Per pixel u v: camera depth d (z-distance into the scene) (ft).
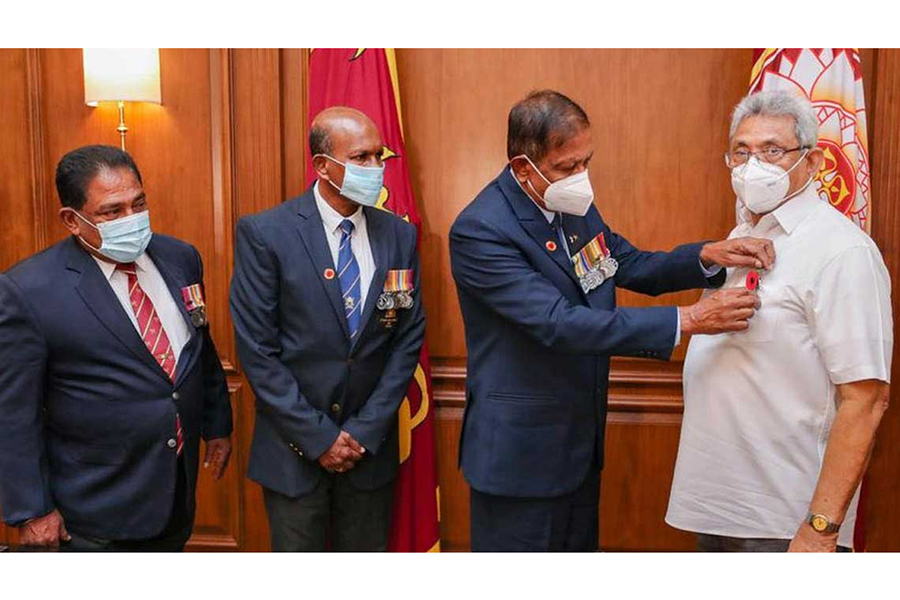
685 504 5.74
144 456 5.91
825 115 7.47
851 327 4.86
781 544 5.36
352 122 6.44
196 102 8.59
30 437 5.56
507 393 5.88
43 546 5.62
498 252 5.68
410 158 8.66
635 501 8.79
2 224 8.77
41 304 5.57
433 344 8.81
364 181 6.40
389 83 8.14
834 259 4.97
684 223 8.46
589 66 8.43
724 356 5.48
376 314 6.68
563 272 5.81
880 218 7.97
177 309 6.19
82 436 5.80
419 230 8.24
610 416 8.76
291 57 8.52
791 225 5.24
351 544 7.08
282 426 6.50
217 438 6.83
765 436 5.31
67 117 8.70
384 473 6.97
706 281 6.08
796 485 5.26
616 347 5.39
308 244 6.56
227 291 8.73
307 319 6.54
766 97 5.23
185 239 8.73
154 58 8.05
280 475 6.73
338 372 6.61
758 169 5.14
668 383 8.62
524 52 8.48
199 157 8.63
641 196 8.48
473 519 6.28
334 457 6.47
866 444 4.85
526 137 5.53
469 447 6.07
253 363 6.53
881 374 4.83
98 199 5.50
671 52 8.35
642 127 8.42
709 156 8.38
